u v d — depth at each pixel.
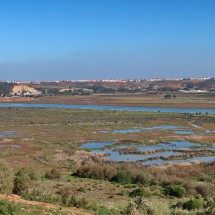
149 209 26.62
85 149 78.94
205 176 53.22
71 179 51.75
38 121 131.62
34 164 63.38
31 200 29.22
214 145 84.44
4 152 72.81
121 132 103.88
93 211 27.08
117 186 47.69
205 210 28.08
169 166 60.47
